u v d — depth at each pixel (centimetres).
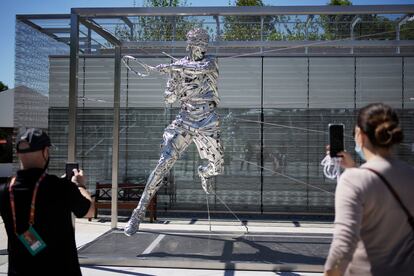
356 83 916
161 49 898
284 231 736
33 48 801
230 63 937
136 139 948
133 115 948
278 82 931
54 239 245
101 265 514
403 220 201
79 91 941
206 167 598
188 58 578
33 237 242
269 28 811
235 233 679
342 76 919
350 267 208
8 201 246
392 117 216
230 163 938
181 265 504
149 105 944
